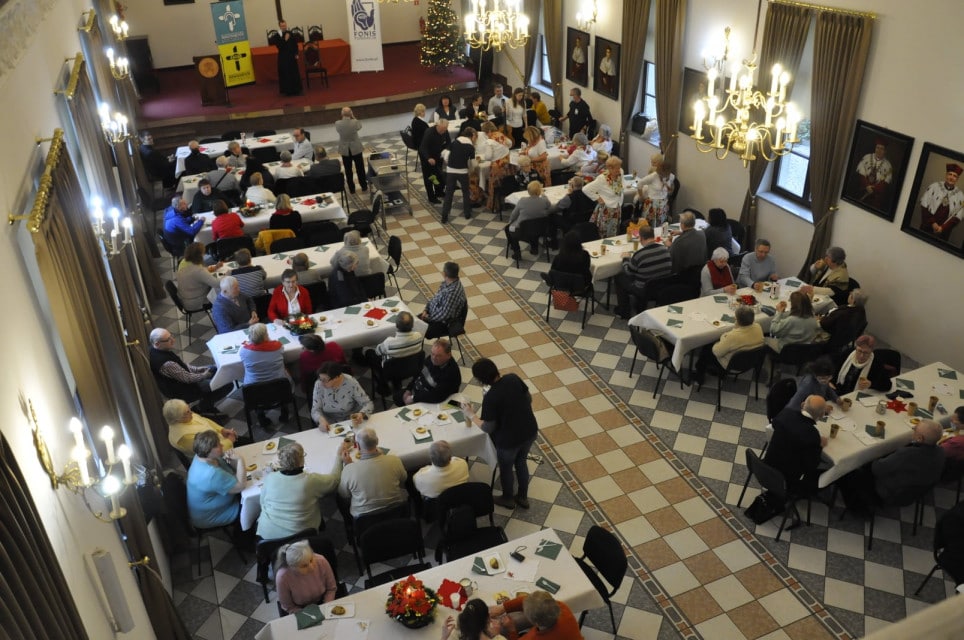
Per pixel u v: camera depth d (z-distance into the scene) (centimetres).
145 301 1000
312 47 1975
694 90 1248
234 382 876
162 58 2123
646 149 1441
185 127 1758
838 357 837
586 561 663
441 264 1217
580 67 1608
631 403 884
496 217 1385
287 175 1356
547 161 1330
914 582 648
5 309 368
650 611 630
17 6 485
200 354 1003
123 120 970
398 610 493
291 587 531
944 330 893
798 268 1094
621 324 1041
